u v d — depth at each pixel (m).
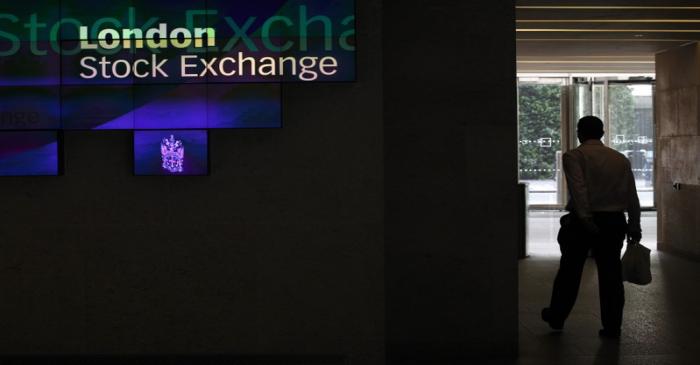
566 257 7.50
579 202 7.19
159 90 5.60
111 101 5.62
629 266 7.36
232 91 5.58
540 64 18.58
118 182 5.70
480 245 6.50
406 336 6.53
